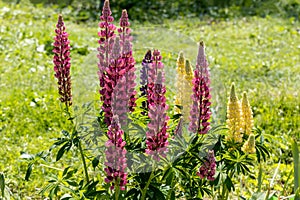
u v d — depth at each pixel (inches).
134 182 134.2
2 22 442.9
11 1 504.1
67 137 139.9
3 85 307.3
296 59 382.9
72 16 477.4
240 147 143.9
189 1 518.9
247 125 146.6
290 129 254.5
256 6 516.1
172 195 128.7
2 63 349.1
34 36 401.7
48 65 346.9
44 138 241.3
